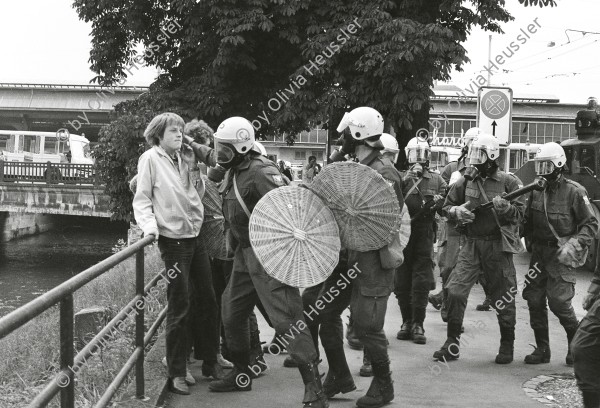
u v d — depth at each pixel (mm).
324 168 5453
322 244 5359
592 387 4980
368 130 5672
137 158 19281
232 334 6004
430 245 8391
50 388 3344
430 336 8727
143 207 5699
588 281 15344
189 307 5996
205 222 6527
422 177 9039
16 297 25500
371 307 5570
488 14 17688
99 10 20859
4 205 40594
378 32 16688
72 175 40406
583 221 7270
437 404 5848
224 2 17422
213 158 6055
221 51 17562
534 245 7488
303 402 5285
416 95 16469
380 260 5531
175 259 5852
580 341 4988
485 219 7348
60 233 52250
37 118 64438
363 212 5402
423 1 17547
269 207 5359
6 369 6676
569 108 55625
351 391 6062
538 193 7453
